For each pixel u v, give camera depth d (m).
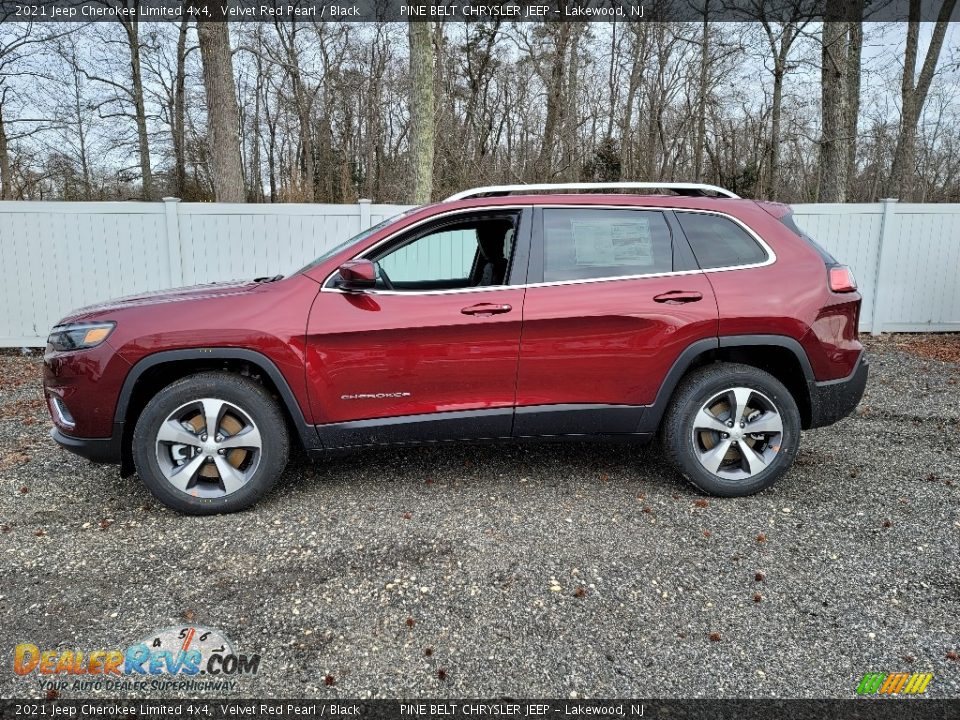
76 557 3.08
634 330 3.54
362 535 3.28
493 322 3.47
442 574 2.92
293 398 3.45
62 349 3.41
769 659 2.36
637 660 2.36
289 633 2.51
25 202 7.78
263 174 40.31
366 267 3.30
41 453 4.56
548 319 3.49
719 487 3.69
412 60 8.73
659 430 4.32
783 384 3.92
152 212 7.99
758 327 3.56
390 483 3.97
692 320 3.54
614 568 2.96
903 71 17.80
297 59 27.58
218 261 8.16
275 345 3.38
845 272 3.72
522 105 25.12
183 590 2.80
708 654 2.38
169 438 3.41
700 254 3.66
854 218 8.78
